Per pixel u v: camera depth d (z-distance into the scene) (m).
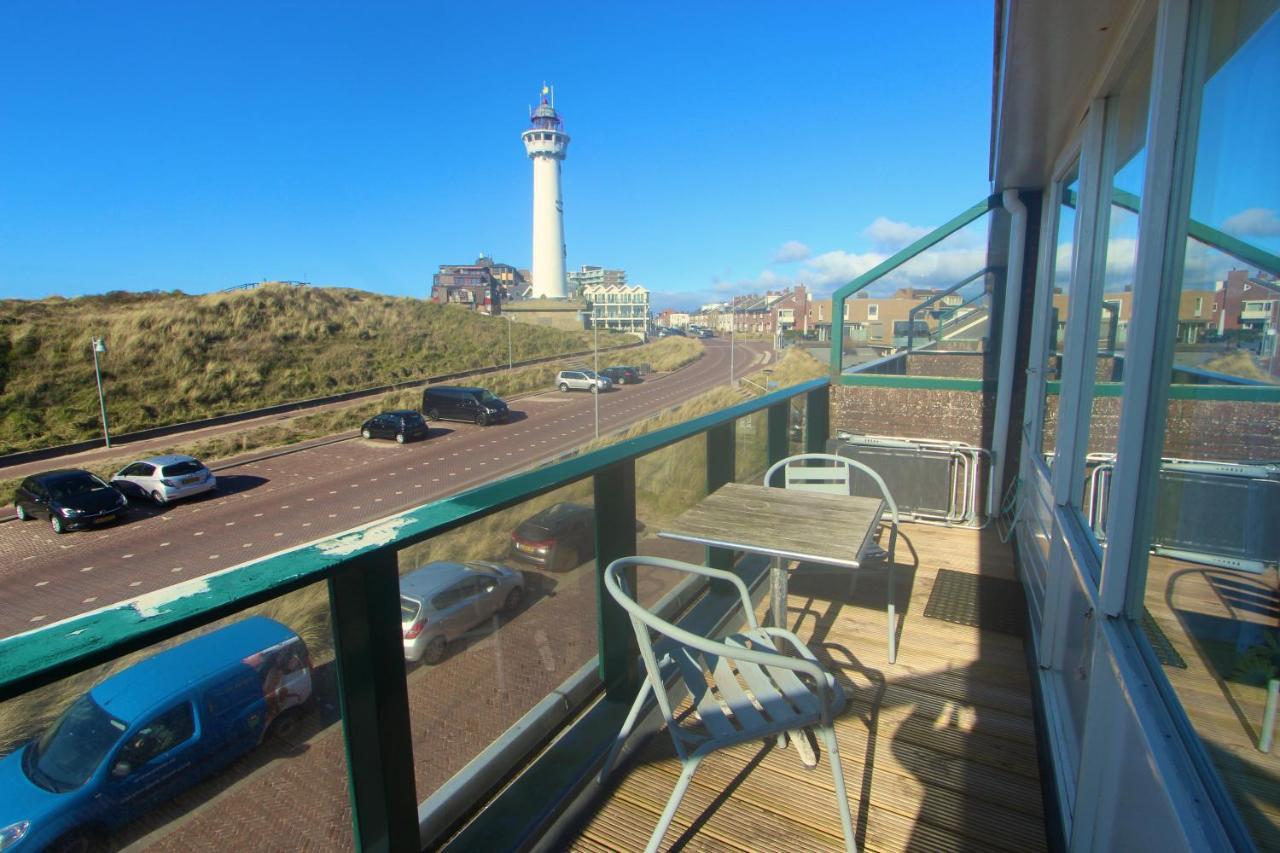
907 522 4.43
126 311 39.38
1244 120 0.98
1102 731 1.41
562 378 46.50
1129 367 1.33
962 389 4.52
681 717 2.32
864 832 1.83
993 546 3.97
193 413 33.44
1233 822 0.86
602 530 2.17
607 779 1.96
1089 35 1.83
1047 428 3.35
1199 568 1.06
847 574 3.57
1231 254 1.01
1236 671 0.91
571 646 2.09
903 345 5.55
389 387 41.50
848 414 4.85
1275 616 0.81
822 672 1.66
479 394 35.19
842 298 4.78
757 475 3.66
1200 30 1.17
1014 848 1.78
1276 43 0.86
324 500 22.69
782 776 2.04
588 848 1.77
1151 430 1.31
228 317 41.78
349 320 48.66
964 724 2.30
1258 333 0.90
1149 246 1.28
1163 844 1.01
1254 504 0.89
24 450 27.03
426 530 1.41
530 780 1.87
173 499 22.25
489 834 1.68
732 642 2.09
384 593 1.37
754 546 2.07
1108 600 1.42
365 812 1.39
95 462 26.30
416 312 54.72
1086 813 1.50
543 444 30.45
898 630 2.96
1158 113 1.25
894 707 2.40
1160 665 1.21
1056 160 3.30
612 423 34.94
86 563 17.56
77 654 0.86
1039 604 2.61
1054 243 3.36
